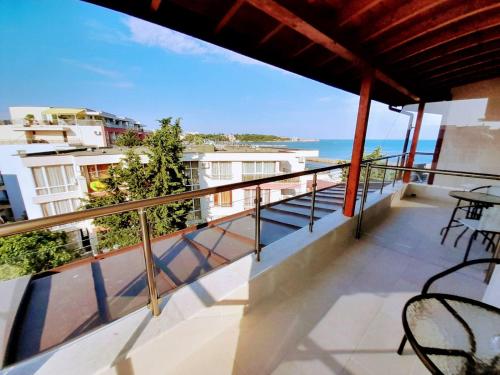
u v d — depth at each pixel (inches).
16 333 45.7
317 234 83.2
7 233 25.0
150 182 356.8
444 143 167.5
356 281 72.8
